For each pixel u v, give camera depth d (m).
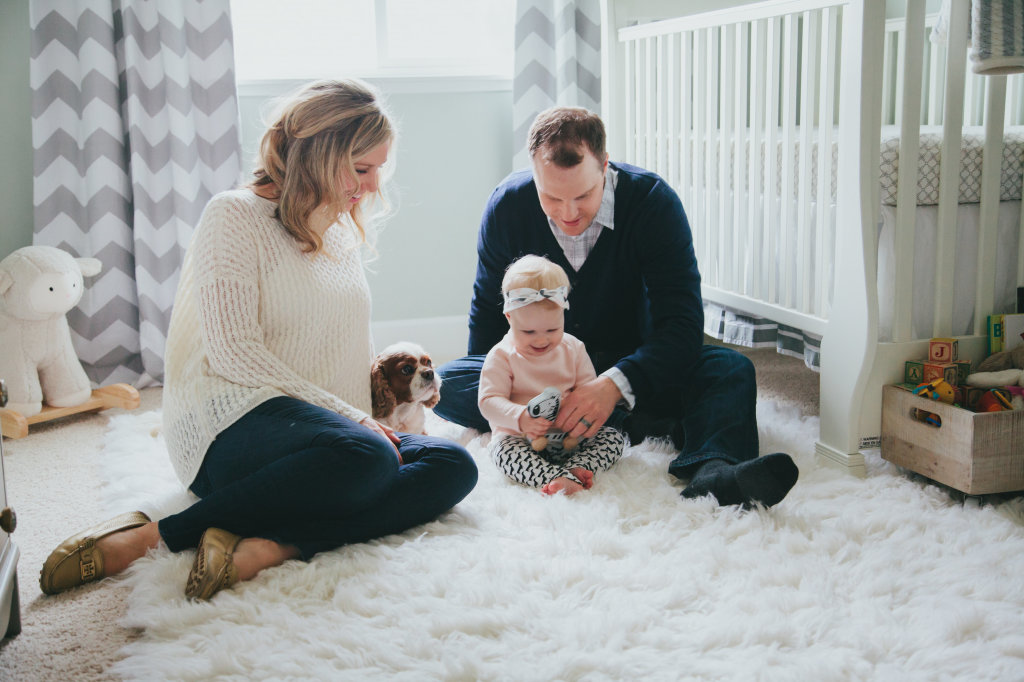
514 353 1.77
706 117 2.27
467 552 1.35
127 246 2.55
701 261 2.39
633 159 2.65
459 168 2.90
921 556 1.33
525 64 2.72
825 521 1.46
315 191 1.43
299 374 1.52
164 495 1.61
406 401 1.68
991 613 1.16
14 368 2.17
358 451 1.33
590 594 1.24
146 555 1.36
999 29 1.57
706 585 1.25
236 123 2.56
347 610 1.22
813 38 1.84
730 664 1.07
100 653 1.16
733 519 1.44
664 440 1.89
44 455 2.01
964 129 2.03
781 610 1.19
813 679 1.03
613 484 1.64
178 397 1.49
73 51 2.43
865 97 1.60
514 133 2.77
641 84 2.56
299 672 1.07
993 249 1.74
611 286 1.88
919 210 1.74
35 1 2.38
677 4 2.80
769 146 2.02
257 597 1.25
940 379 1.63
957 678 1.03
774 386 2.40
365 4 2.89
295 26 2.86
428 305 2.96
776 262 2.09
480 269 1.97
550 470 1.63
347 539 1.41
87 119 2.43
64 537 1.54
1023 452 1.53
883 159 1.70
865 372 1.67
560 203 1.68
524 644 1.12
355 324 1.59
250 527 1.35
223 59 2.52
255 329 1.43
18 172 2.54
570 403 1.67
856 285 1.66
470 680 1.05
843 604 1.20
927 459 1.62
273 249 1.46
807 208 1.91
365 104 1.45
